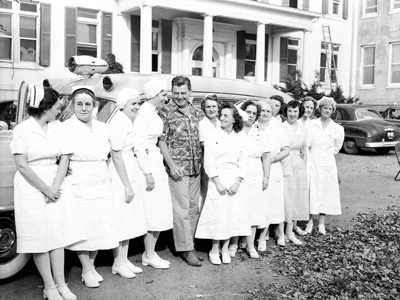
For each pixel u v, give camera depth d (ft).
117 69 40.78
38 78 52.37
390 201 29.43
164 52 60.75
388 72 79.97
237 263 17.79
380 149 52.42
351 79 83.82
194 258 17.37
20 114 17.03
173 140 17.16
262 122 19.21
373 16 81.05
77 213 14.24
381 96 80.74
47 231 13.56
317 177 21.57
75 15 54.03
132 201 15.78
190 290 15.10
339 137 21.77
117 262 16.07
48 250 13.55
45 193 13.42
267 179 18.74
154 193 16.39
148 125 16.26
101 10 56.29
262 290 15.14
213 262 17.49
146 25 52.85
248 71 69.92
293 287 15.49
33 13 51.85
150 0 52.42
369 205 28.27
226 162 17.38
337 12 80.94
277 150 19.21
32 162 13.44
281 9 63.05
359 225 23.44
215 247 17.61
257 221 18.30
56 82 22.68
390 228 22.74
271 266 17.56
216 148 17.28
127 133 15.47
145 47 53.11
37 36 52.31
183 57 61.62
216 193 17.28
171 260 17.83
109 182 15.15
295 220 21.17
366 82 82.94
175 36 61.52
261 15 61.87
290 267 17.28
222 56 66.59
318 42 77.82
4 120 23.72
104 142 14.83
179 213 17.13
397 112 58.90
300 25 66.39
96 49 56.70
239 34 67.51
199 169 17.70
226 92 21.80
